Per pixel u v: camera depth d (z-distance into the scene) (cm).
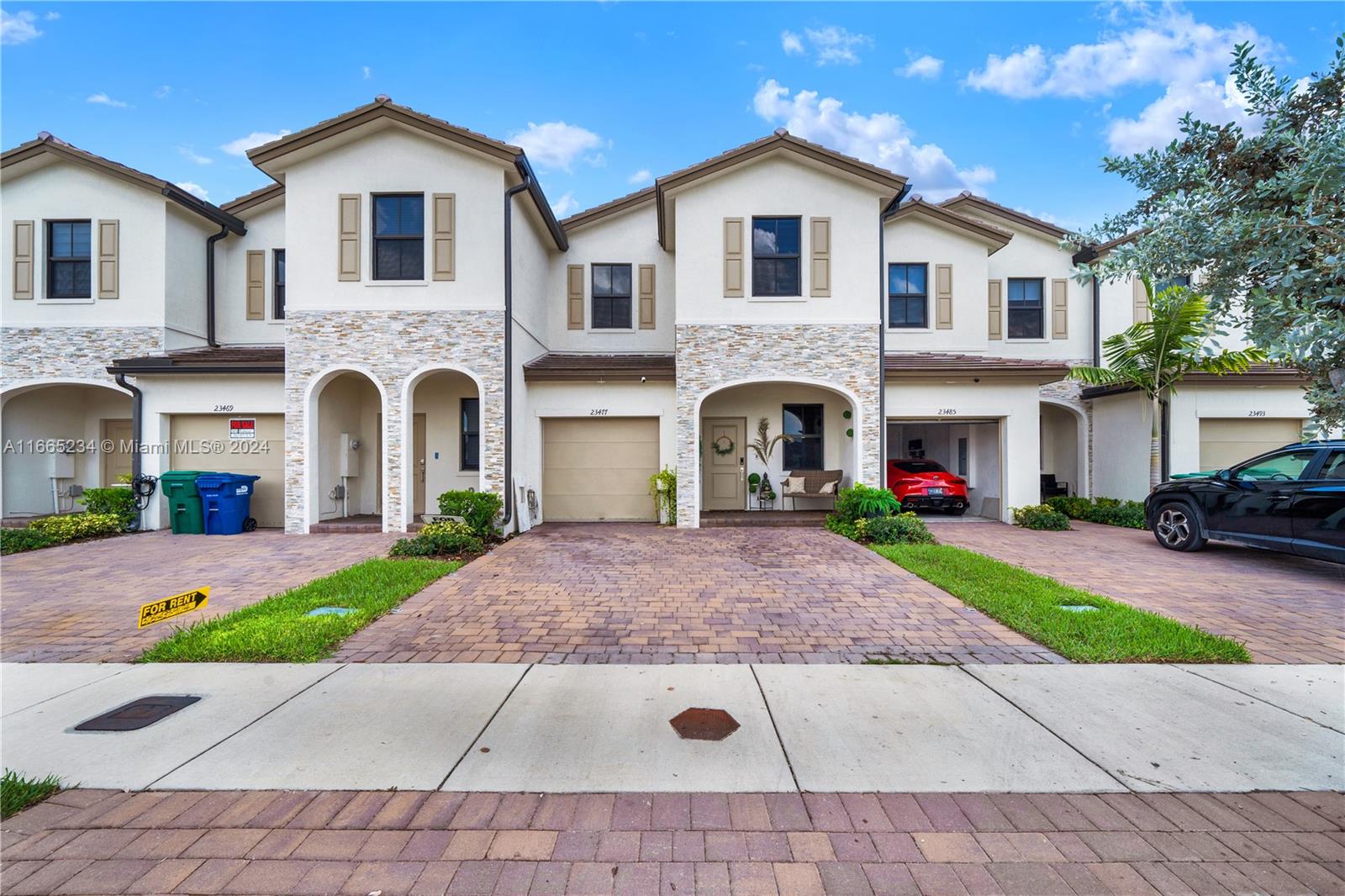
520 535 1157
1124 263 293
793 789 324
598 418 1334
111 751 362
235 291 1456
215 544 1061
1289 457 852
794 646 545
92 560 924
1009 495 1338
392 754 358
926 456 1834
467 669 488
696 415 1233
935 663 502
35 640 561
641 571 837
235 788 325
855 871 264
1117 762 350
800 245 1246
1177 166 306
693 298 1239
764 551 976
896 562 886
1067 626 566
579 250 1512
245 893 252
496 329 1160
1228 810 306
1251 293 266
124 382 1251
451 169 1164
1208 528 931
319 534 1164
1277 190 258
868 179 1215
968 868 266
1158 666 492
